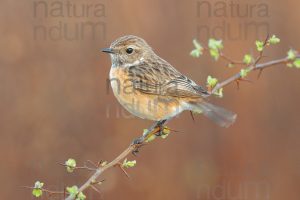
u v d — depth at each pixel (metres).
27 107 14.85
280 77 15.95
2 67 14.98
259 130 15.49
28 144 14.70
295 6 16.20
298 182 15.25
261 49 8.52
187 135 15.38
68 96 15.05
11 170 14.49
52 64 15.18
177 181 15.11
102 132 14.96
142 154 15.17
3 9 15.13
